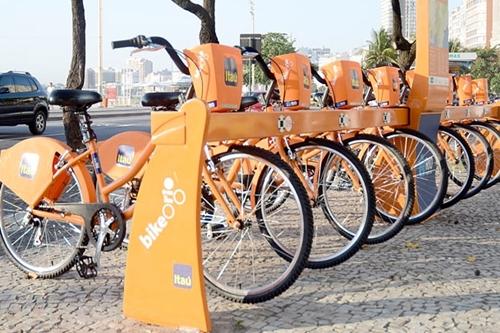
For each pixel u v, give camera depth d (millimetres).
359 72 4984
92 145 3920
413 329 3098
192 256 3090
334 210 4738
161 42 3438
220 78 3557
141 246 3229
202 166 3129
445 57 5844
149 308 3209
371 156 5082
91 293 3723
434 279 3930
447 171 5336
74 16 9164
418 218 5449
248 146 3668
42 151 4004
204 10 8266
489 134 7234
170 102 3887
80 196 3877
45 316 3350
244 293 3408
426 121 5645
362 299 3562
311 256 4164
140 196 3223
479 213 6113
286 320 3242
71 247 4043
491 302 3484
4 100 14312
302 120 4000
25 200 4035
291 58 4250
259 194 3791
